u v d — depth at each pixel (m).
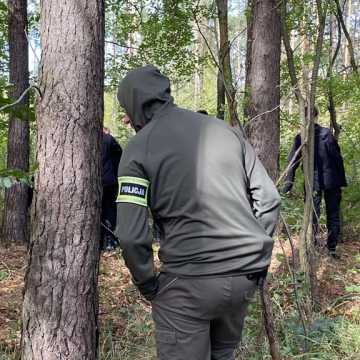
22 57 7.76
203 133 2.40
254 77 5.96
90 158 2.94
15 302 5.16
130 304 4.94
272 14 5.96
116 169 7.09
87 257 2.94
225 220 2.34
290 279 4.65
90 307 2.99
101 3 2.98
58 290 2.88
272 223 2.48
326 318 4.38
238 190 2.38
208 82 12.98
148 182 2.37
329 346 3.86
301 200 7.20
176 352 2.43
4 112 3.04
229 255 2.33
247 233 2.34
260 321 3.91
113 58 9.39
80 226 2.91
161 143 2.37
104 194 7.04
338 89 7.89
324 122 10.09
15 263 6.96
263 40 5.93
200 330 2.40
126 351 3.78
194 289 2.35
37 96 2.93
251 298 2.47
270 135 5.88
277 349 3.27
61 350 2.90
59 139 2.87
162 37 8.73
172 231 2.38
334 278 5.70
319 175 6.88
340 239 8.02
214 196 2.33
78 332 2.94
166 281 2.41
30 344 2.92
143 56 9.27
